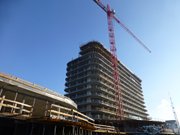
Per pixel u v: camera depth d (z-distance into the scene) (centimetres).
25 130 1969
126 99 9762
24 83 2675
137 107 11056
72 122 1936
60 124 1884
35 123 1920
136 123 6431
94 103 6950
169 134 6525
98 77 7781
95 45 9175
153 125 6519
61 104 3422
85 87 7650
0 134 1994
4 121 1995
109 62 9225
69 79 8688
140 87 13100
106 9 9350
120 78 9906
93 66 8050
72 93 7806
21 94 2723
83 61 8588
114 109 8088
